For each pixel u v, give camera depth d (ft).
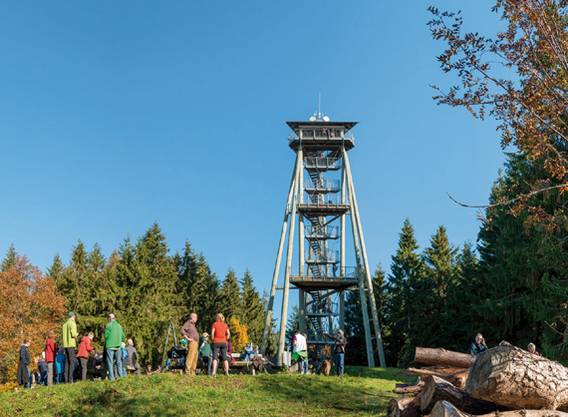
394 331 188.65
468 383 29.43
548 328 88.79
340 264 141.90
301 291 142.72
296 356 79.25
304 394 57.82
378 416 47.52
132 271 177.88
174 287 217.77
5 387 153.07
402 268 195.21
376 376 89.66
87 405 52.31
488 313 115.96
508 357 27.94
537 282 94.63
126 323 168.96
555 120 40.86
